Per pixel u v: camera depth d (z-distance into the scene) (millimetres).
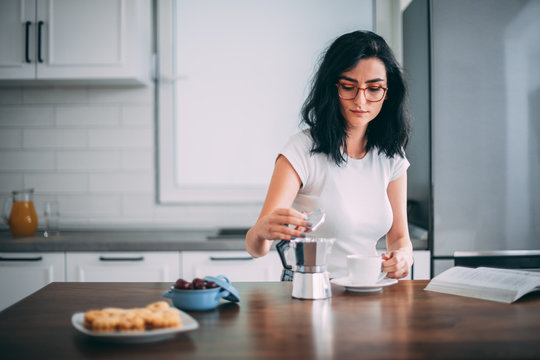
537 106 2439
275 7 2955
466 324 998
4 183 2934
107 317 910
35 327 990
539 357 815
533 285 1218
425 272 2430
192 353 833
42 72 2617
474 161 2432
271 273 2400
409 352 836
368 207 1563
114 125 2943
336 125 1495
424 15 2500
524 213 2438
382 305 1150
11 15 2609
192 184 2963
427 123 2457
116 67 2611
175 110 2955
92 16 2604
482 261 2430
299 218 1199
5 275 2398
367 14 2965
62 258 2406
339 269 1558
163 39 2941
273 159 2975
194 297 1085
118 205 2945
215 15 2953
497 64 2432
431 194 2422
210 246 2400
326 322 1011
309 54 2965
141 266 2406
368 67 1418
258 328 971
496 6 2424
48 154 2939
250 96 2965
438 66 2424
